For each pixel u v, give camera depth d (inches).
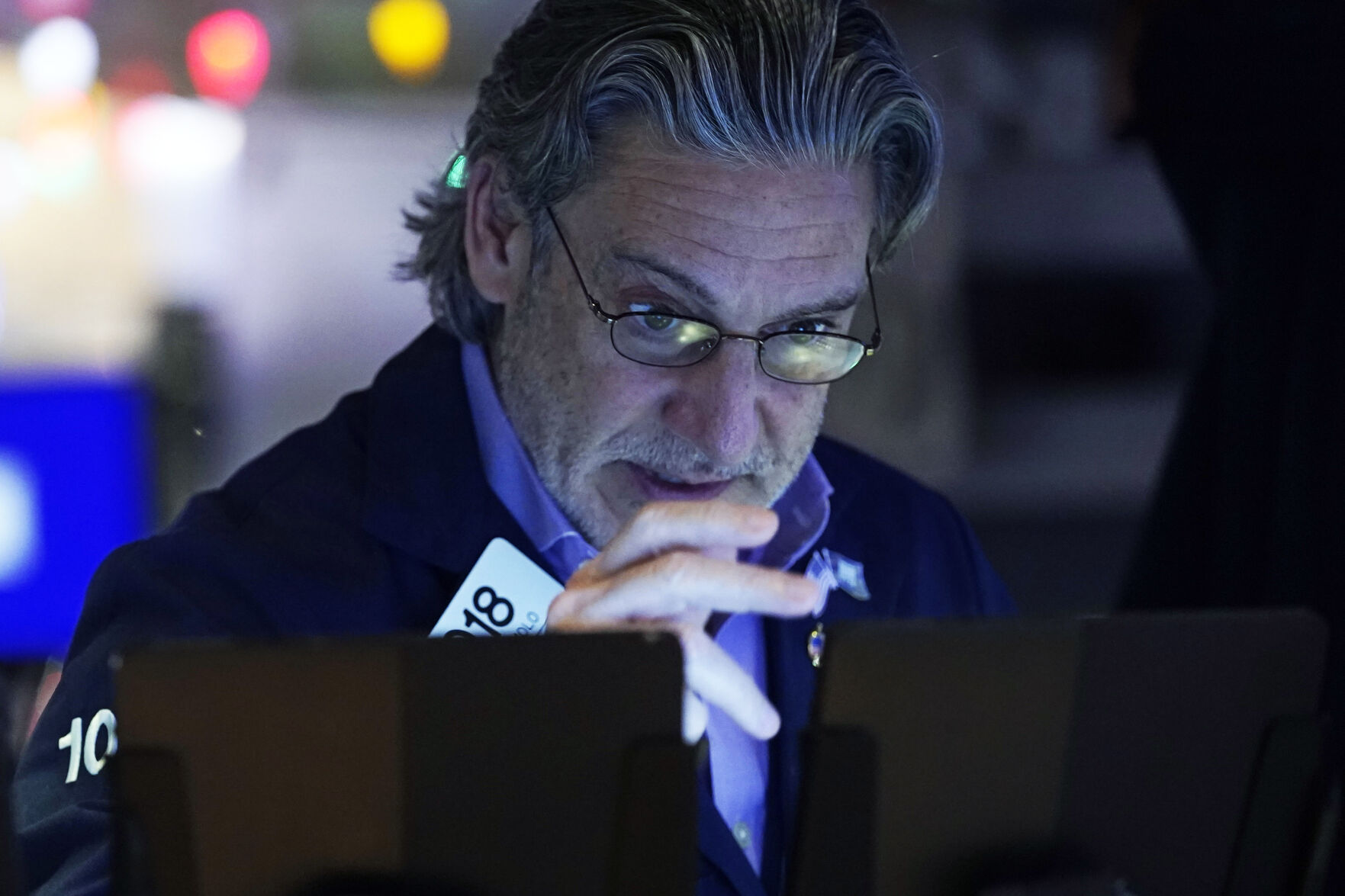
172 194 363.3
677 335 126.1
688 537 105.8
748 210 122.4
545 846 84.6
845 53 124.3
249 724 81.3
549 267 131.0
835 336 129.9
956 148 383.6
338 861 82.9
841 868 87.7
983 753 89.7
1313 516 167.3
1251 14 159.5
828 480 156.3
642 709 84.3
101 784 114.3
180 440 313.4
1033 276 398.0
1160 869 94.4
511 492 136.7
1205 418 188.5
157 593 125.9
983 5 383.9
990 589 166.4
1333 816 96.0
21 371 289.3
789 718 140.8
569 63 125.1
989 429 403.2
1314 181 167.3
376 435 139.1
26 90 350.9
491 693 83.4
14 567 287.7
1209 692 93.4
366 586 131.8
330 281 378.0
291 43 368.2
